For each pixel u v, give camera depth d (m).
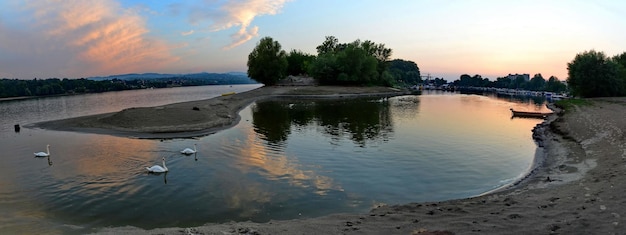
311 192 17.62
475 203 13.80
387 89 126.62
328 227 11.50
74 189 18.06
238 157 24.98
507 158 24.72
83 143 30.31
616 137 25.80
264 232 11.16
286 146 29.03
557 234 9.64
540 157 24.84
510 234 9.88
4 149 28.22
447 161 23.89
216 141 31.23
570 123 37.75
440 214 12.44
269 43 126.44
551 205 12.36
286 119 47.81
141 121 38.56
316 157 25.02
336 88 116.12
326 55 140.00
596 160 20.42
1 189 18.03
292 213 14.99
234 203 16.17
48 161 23.94
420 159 24.44
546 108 69.38
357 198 16.86
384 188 18.34
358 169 21.86
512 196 14.66
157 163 23.25
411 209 13.60
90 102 102.12
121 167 22.25
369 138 32.75
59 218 14.49
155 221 14.23
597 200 12.19
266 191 17.77
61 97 144.25
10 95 151.88
